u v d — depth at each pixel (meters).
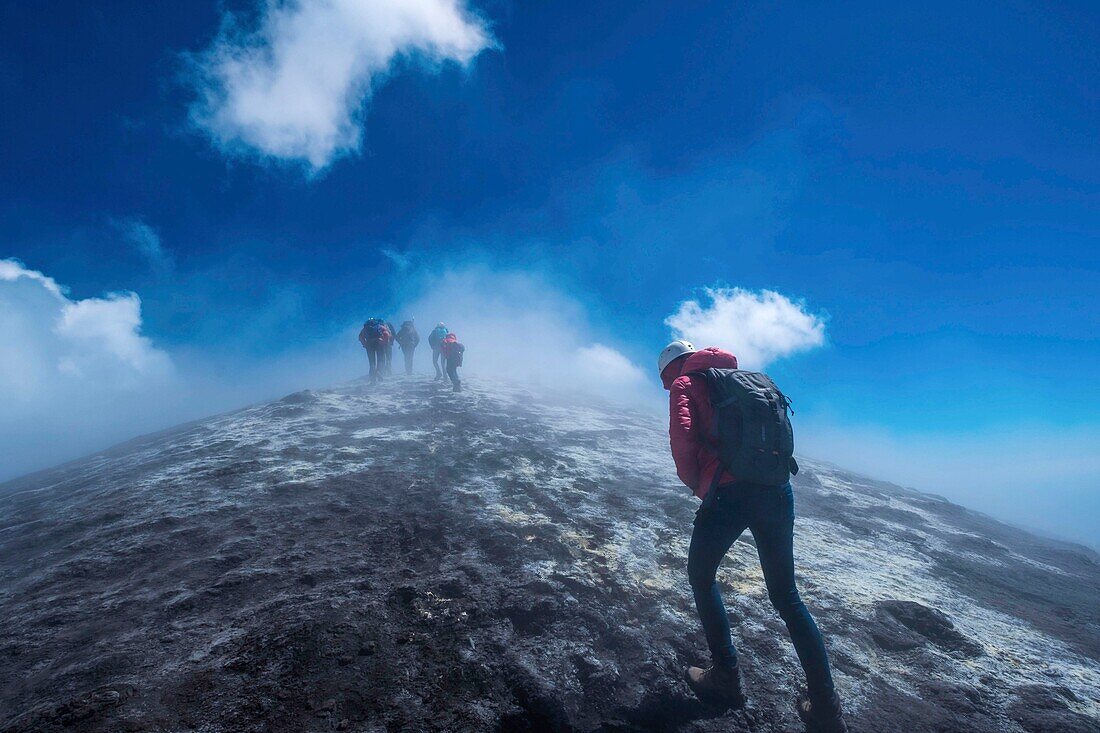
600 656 3.27
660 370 3.28
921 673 3.38
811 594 4.25
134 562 4.36
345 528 4.99
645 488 6.82
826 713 2.70
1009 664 3.55
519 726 2.73
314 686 2.86
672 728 2.82
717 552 2.80
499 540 4.72
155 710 2.67
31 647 3.25
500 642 3.30
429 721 2.68
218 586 3.88
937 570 5.32
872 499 8.23
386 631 3.34
